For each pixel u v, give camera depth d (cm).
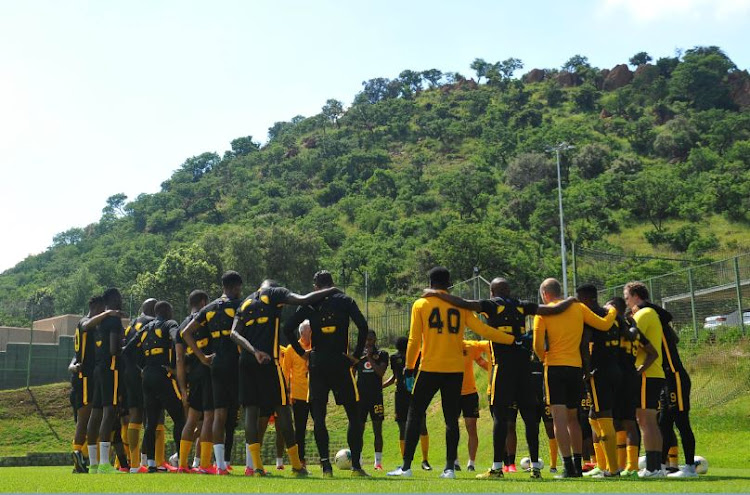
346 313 1060
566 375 1023
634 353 1113
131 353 1291
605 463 1159
